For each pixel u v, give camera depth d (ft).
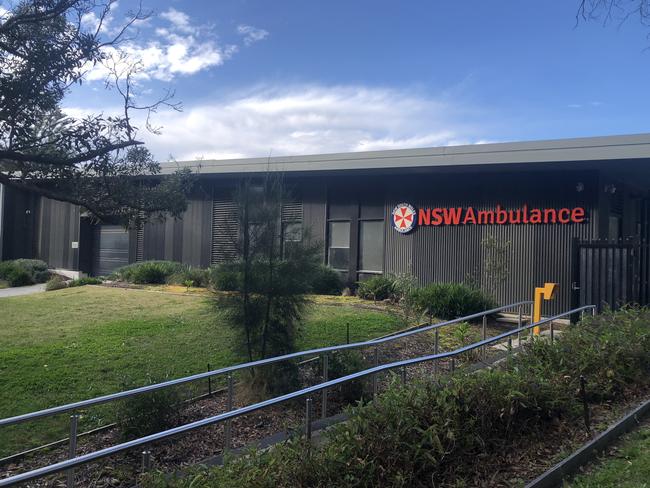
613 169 50.01
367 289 51.13
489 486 14.52
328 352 23.29
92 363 28.07
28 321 38.37
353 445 13.65
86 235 84.69
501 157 48.85
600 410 20.31
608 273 38.01
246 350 24.72
